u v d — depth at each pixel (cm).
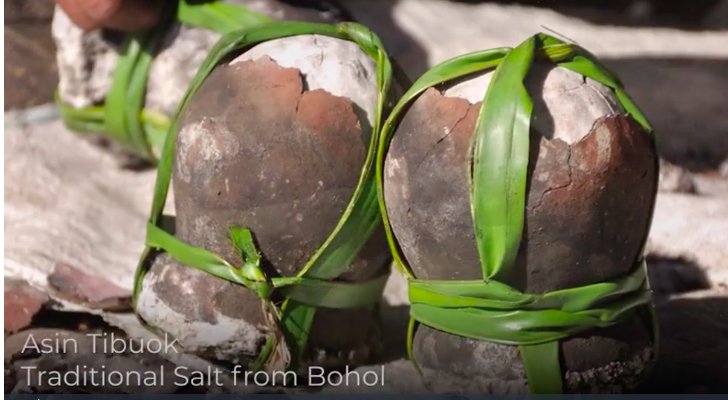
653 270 112
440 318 88
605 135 86
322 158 90
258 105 91
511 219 85
